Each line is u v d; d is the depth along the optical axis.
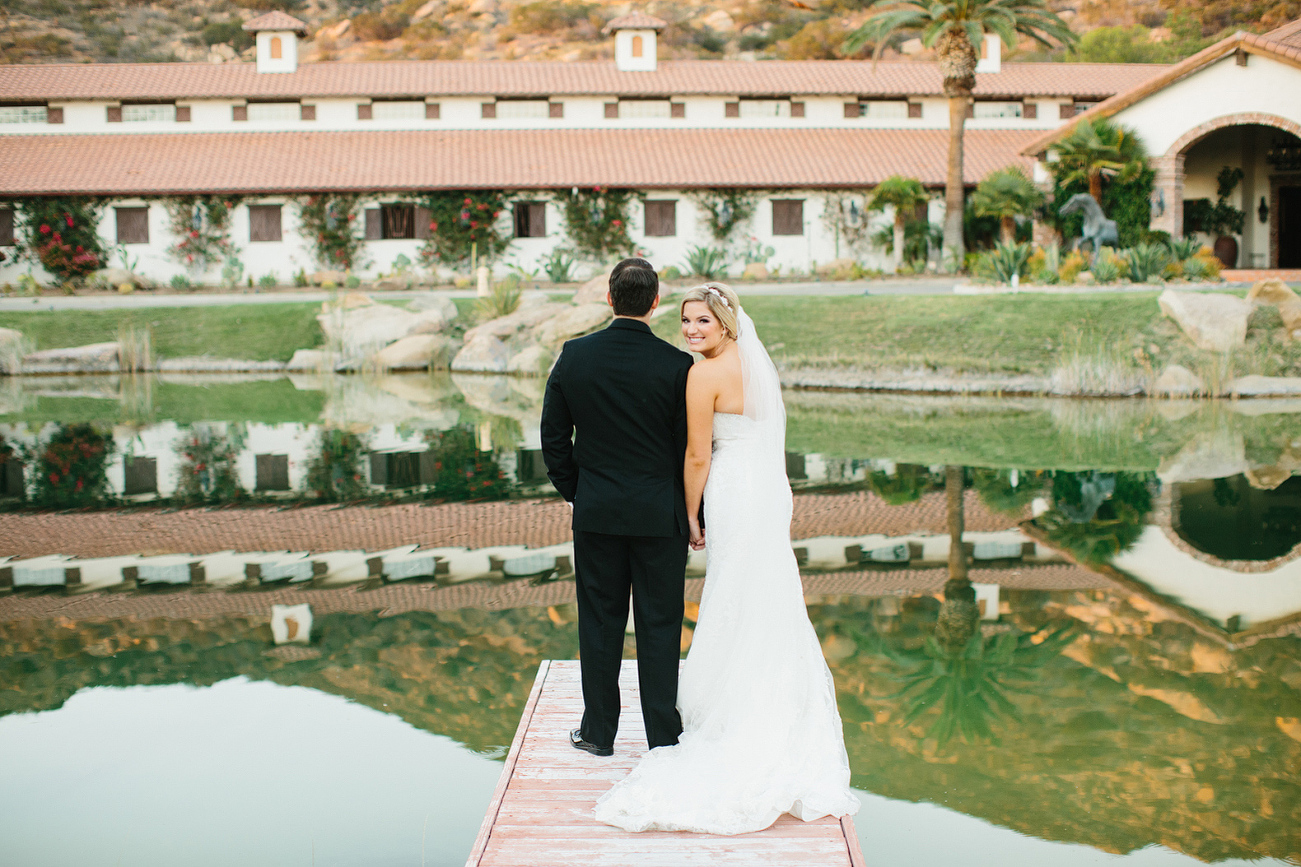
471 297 29.81
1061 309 20.64
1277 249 32.16
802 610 4.16
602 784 3.98
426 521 10.18
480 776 4.88
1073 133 29.09
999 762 4.89
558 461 4.08
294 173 35.06
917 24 32.00
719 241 35.41
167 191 34.06
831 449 13.86
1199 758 4.89
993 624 6.89
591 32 88.19
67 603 7.57
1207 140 32.25
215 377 23.73
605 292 25.83
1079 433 14.84
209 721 5.47
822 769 3.94
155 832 4.30
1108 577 7.96
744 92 37.78
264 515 10.48
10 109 37.22
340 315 26.02
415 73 39.19
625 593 4.14
